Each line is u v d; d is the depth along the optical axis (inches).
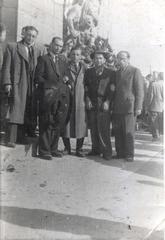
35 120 141.7
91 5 153.3
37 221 132.0
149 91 177.3
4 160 136.2
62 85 146.1
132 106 160.9
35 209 134.1
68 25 148.7
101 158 155.4
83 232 133.6
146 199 155.0
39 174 139.6
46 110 142.3
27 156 139.3
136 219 147.1
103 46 156.3
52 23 144.7
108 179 151.3
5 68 136.4
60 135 149.6
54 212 135.5
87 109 152.9
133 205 149.9
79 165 148.1
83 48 151.9
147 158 163.9
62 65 147.6
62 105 144.9
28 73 139.7
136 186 154.9
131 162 160.2
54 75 144.4
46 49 144.6
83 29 152.0
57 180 142.0
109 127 156.7
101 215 141.8
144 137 174.9
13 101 137.6
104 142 155.8
